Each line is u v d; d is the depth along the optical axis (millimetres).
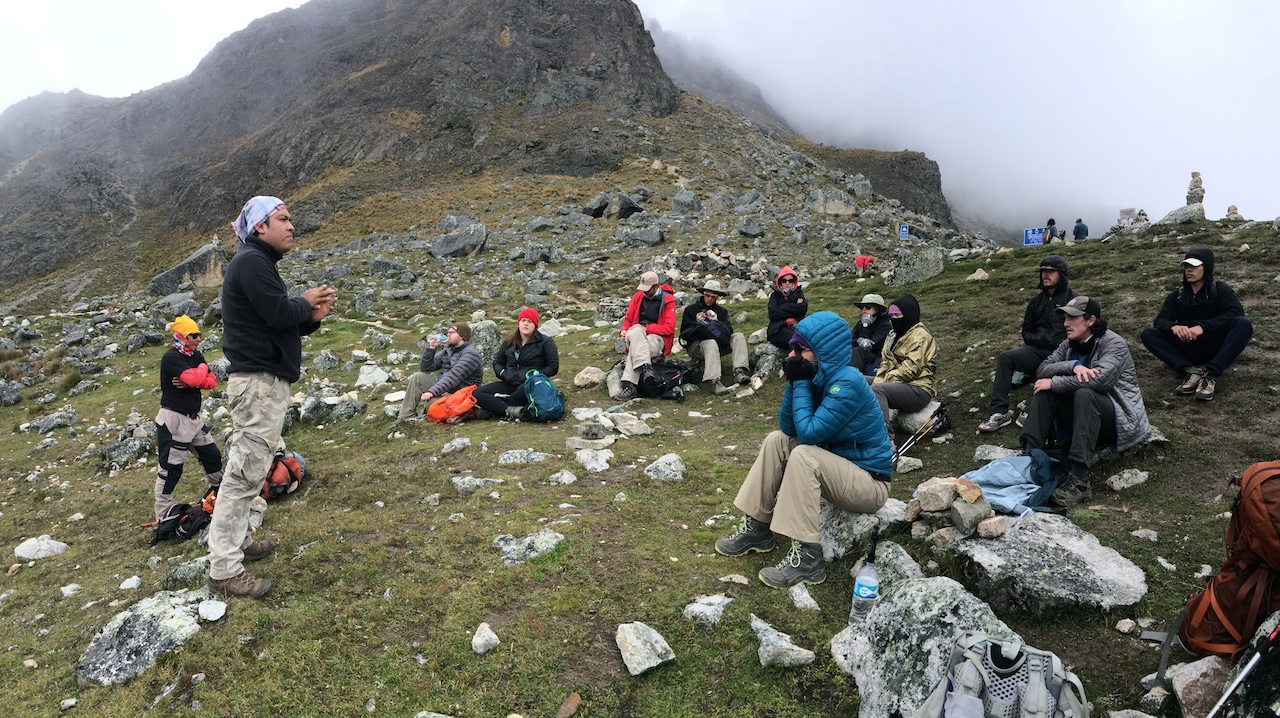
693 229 30562
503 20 83000
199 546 6055
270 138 82000
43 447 12359
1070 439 5598
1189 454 5570
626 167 58125
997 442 6621
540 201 46219
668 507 5738
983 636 2902
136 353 19078
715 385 9906
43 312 52781
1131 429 5457
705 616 4039
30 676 4121
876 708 3193
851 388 4324
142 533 7055
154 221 81500
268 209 4188
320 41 109438
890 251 27172
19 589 5789
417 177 63906
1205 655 3242
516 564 4742
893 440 7086
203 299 24031
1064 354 6246
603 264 25297
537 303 20562
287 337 4438
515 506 5758
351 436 9500
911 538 4578
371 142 72562
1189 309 6785
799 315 10148
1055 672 2748
